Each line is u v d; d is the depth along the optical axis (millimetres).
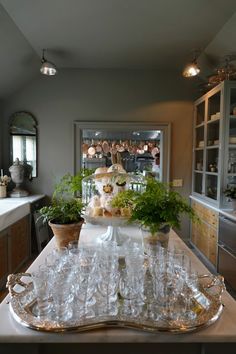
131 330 776
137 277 956
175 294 929
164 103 3816
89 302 879
